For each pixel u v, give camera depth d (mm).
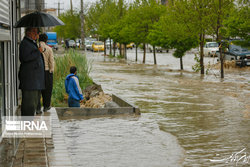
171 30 27266
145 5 38750
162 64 38344
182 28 26594
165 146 7746
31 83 7320
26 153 6211
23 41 7305
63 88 15969
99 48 65812
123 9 51094
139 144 7883
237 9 24734
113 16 51844
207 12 24719
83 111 11227
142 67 33625
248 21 24031
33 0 15219
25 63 7305
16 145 6484
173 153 7246
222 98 14992
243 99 14711
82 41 55656
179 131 9148
